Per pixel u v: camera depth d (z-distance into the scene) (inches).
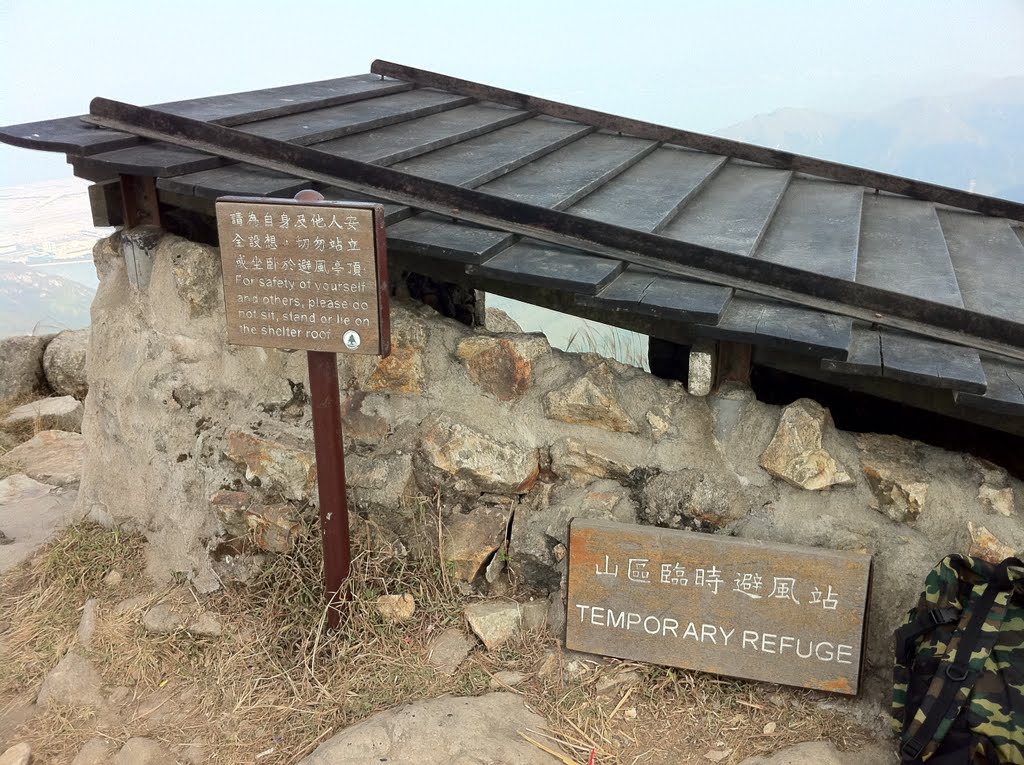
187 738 101.0
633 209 125.4
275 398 123.2
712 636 100.7
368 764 90.9
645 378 111.1
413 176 111.3
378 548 114.4
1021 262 128.7
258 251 93.5
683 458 106.5
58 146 113.3
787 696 100.1
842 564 94.7
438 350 116.3
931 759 80.7
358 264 91.7
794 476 100.7
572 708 99.1
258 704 103.9
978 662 80.5
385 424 117.8
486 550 112.3
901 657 88.7
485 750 91.9
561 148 159.3
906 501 97.8
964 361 90.9
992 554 93.6
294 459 117.6
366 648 106.9
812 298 100.2
